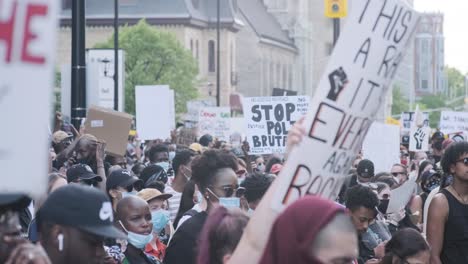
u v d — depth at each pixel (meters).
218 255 5.97
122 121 17.70
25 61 3.63
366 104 5.15
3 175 3.63
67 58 117.81
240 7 150.25
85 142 13.58
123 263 9.20
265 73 152.00
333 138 5.11
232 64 139.12
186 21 128.12
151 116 27.22
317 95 5.10
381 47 5.11
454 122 30.94
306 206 4.21
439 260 9.90
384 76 5.17
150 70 97.81
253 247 4.98
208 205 9.34
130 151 32.38
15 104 3.63
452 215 9.84
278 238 4.25
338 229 4.16
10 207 4.77
